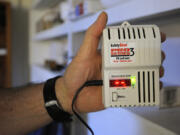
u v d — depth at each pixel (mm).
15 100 317
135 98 209
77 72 261
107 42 205
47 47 1147
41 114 306
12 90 349
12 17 1093
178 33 374
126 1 308
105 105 211
